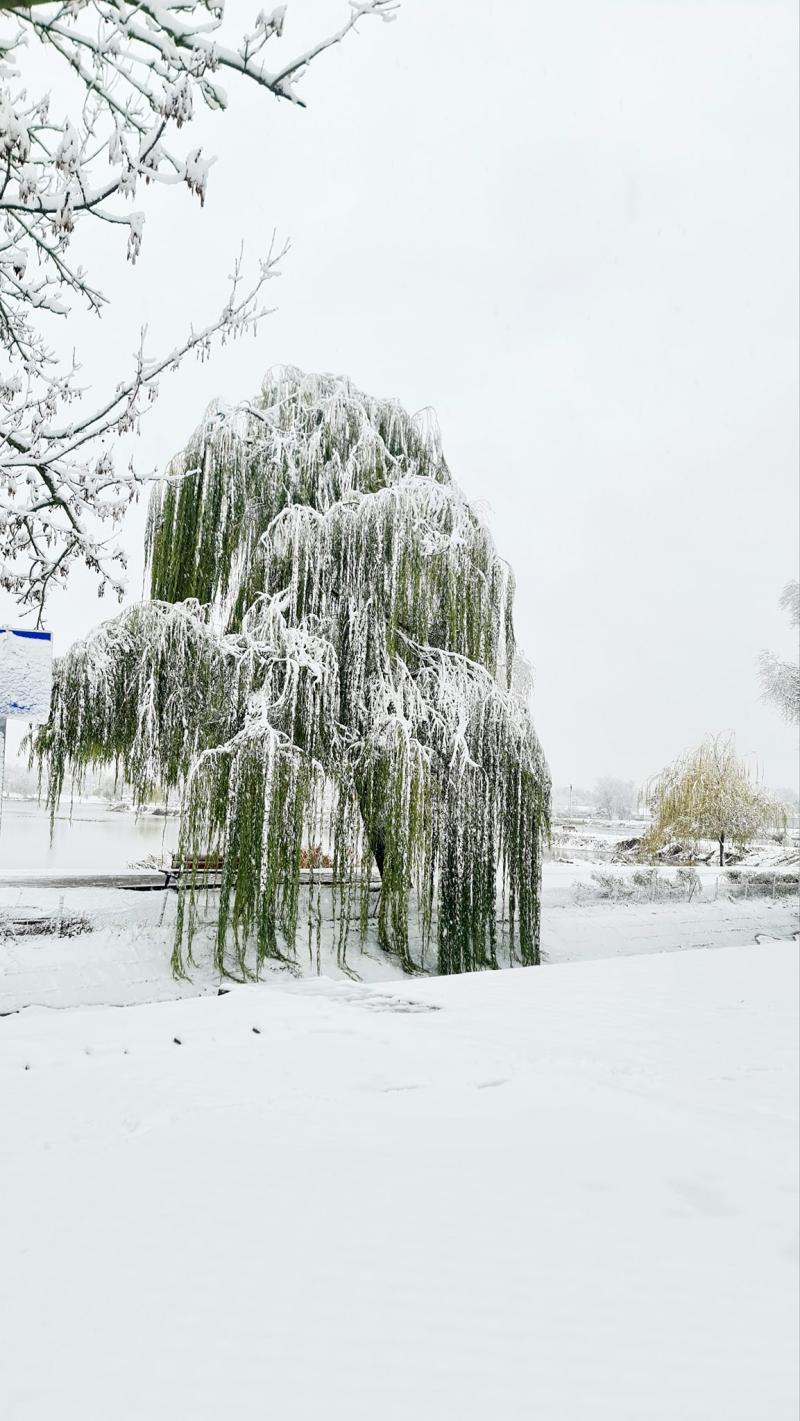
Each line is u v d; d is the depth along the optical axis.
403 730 13.48
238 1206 3.65
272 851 12.44
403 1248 3.30
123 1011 7.86
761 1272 3.19
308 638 13.63
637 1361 2.61
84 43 3.96
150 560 15.02
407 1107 5.11
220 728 13.45
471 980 10.84
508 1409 2.35
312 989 9.56
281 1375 2.49
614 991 9.93
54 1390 2.40
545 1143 4.52
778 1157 4.39
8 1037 6.79
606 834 56.34
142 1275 3.06
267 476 15.23
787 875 29.81
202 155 4.15
